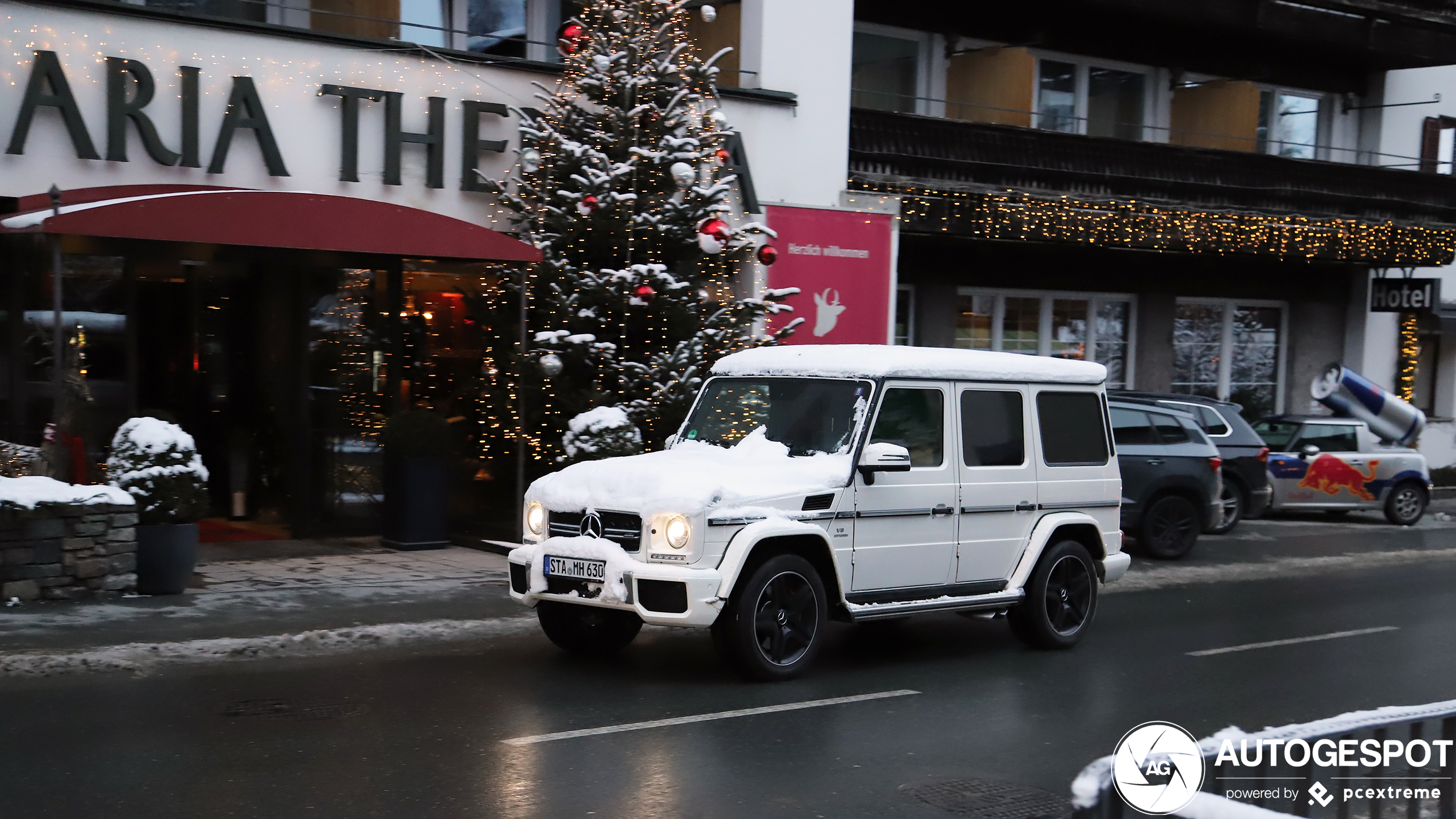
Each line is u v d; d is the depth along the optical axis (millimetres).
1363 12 23438
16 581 9828
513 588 8867
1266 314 25359
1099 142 21078
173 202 10531
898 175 19094
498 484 14227
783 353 9633
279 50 13062
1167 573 14664
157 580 10461
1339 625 11562
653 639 9977
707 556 8000
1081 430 10305
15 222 10094
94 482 12320
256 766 6363
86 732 6875
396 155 13727
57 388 10438
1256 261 24734
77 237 11297
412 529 13406
